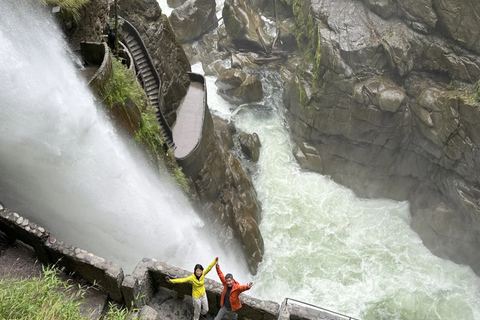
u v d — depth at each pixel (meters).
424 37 29.86
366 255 29.75
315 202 32.94
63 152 14.88
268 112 38.06
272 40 42.09
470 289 27.78
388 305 26.95
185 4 43.53
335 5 33.34
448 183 28.69
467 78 28.34
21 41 14.94
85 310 10.03
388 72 30.97
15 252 10.75
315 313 10.07
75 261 10.11
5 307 7.72
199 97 30.36
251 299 10.50
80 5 19.80
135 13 27.69
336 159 33.94
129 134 19.11
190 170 26.25
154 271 10.69
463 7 27.62
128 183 18.00
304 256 29.69
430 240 29.88
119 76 19.41
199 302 10.31
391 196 32.97
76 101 15.44
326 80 32.31
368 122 30.45
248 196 30.80
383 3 31.02
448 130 27.42
